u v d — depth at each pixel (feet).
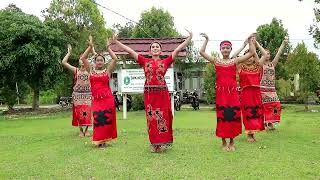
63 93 104.63
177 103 72.43
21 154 27.81
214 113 61.93
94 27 93.50
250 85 30.76
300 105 81.66
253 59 30.89
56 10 88.74
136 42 52.70
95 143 28.91
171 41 52.08
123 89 52.21
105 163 23.82
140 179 20.42
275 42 83.51
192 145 28.96
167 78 50.88
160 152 26.61
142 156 25.53
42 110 85.97
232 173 21.21
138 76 51.93
